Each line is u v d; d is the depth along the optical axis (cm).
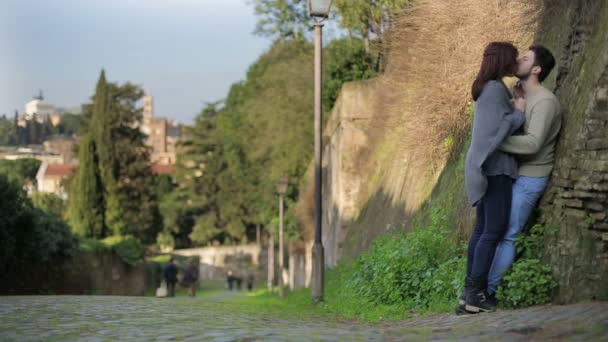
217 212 9719
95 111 6712
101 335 594
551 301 663
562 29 772
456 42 1208
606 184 610
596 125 631
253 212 8512
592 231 629
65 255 2859
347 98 2055
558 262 660
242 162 6431
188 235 10025
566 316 555
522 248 692
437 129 1258
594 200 623
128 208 6675
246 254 9325
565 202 657
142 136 7038
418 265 955
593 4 698
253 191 6444
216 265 9444
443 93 1228
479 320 624
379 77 1892
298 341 513
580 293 632
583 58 687
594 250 626
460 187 1050
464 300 707
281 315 973
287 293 3259
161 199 11438
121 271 4231
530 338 479
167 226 10025
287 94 3541
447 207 1077
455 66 1191
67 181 7562
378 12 1838
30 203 2416
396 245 1054
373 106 1994
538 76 695
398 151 1633
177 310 912
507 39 1069
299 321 828
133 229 6750
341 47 2670
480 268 690
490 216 686
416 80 1373
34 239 2430
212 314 856
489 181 686
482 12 1118
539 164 688
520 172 693
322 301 1338
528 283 667
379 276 1036
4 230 2183
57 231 2738
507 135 678
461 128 1169
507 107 685
